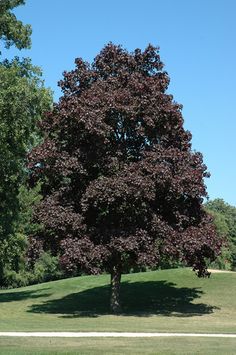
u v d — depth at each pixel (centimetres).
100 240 2198
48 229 2250
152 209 2352
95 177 2372
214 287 3053
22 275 5538
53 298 3002
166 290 3008
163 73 2531
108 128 2200
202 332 1795
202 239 2230
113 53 2486
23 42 2962
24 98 2748
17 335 1581
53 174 2303
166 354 1211
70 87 2505
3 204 3030
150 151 2305
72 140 2334
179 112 2333
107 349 1281
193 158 2392
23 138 2856
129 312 2447
